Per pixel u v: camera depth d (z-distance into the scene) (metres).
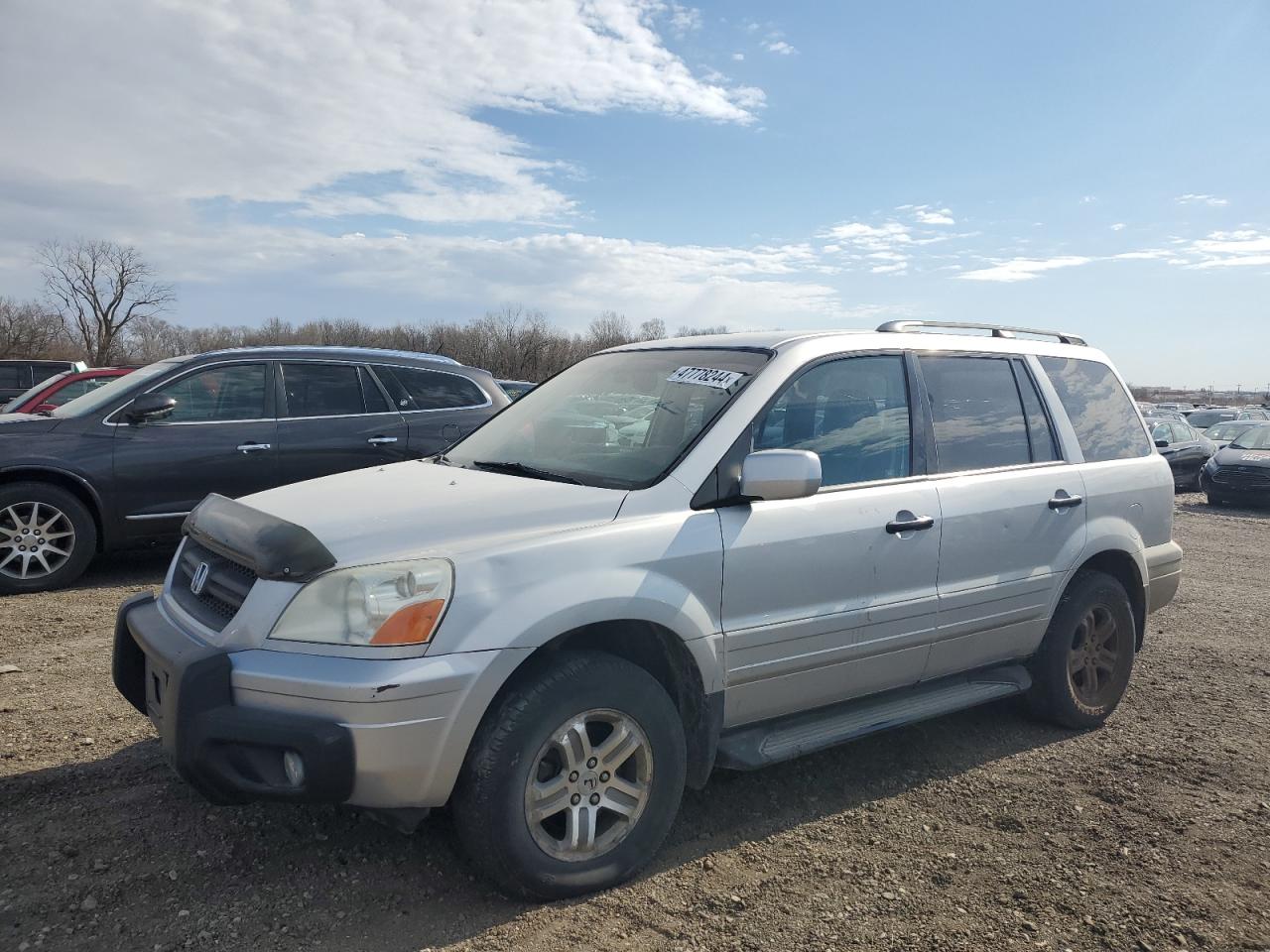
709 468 3.29
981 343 4.48
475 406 8.42
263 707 2.60
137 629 3.08
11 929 2.65
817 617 3.46
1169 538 5.14
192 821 3.31
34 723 4.17
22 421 6.73
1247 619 7.24
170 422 7.10
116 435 6.88
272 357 7.60
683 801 3.68
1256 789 3.96
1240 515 15.34
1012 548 4.17
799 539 3.40
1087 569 4.68
